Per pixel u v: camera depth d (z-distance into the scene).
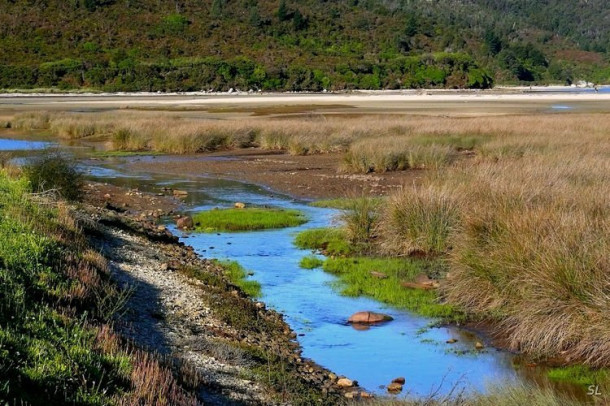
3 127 42.38
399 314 9.78
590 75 151.38
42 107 58.12
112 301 8.70
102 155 29.73
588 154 20.33
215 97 76.12
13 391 5.41
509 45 144.50
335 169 24.20
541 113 47.78
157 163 27.17
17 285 7.44
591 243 8.63
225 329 8.91
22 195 12.70
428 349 8.43
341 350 8.46
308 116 46.44
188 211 17.73
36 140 35.94
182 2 118.56
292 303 10.34
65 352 6.34
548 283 8.25
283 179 22.56
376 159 23.22
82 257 9.84
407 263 12.13
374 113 49.50
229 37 107.50
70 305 7.76
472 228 10.44
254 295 10.66
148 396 5.96
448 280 10.41
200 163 26.89
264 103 64.31
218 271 11.98
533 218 9.95
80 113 48.47
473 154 25.75
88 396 5.66
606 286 7.88
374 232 13.60
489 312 9.41
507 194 12.18
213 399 6.63
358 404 6.61
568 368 7.61
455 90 97.31
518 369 7.71
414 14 146.12
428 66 103.50
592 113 46.59
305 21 118.88
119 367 6.33
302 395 7.00
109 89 84.00
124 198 19.30
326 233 14.40
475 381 7.30
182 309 9.41
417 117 41.34
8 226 9.74
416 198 13.01
